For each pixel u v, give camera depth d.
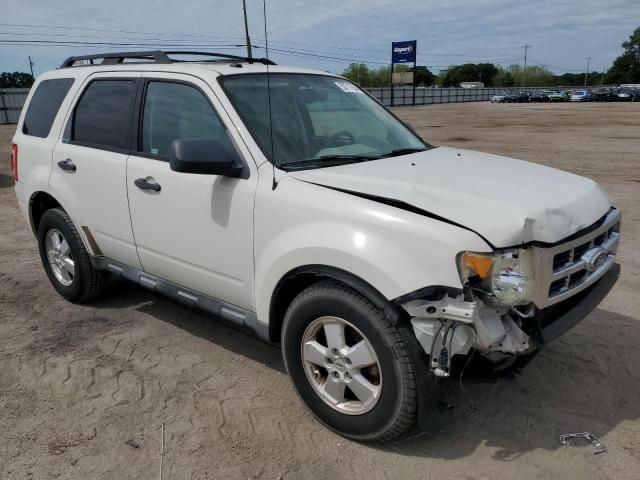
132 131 3.87
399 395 2.65
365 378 2.83
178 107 3.61
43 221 4.74
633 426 3.07
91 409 3.32
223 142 3.32
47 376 3.69
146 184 3.65
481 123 28.19
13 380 3.65
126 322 4.48
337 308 2.78
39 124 4.78
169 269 3.76
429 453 2.88
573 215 2.82
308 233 2.82
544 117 32.66
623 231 6.83
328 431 3.08
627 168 11.89
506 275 2.47
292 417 3.21
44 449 2.97
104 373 3.71
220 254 3.34
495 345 2.56
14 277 5.57
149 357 3.92
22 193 4.92
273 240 3.02
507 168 3.39
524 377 3.55
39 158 4.64
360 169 3.16
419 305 2.51
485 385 3.45
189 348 4.04
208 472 2.79
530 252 2.57
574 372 3.61
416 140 4.12
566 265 2.78
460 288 2.46
